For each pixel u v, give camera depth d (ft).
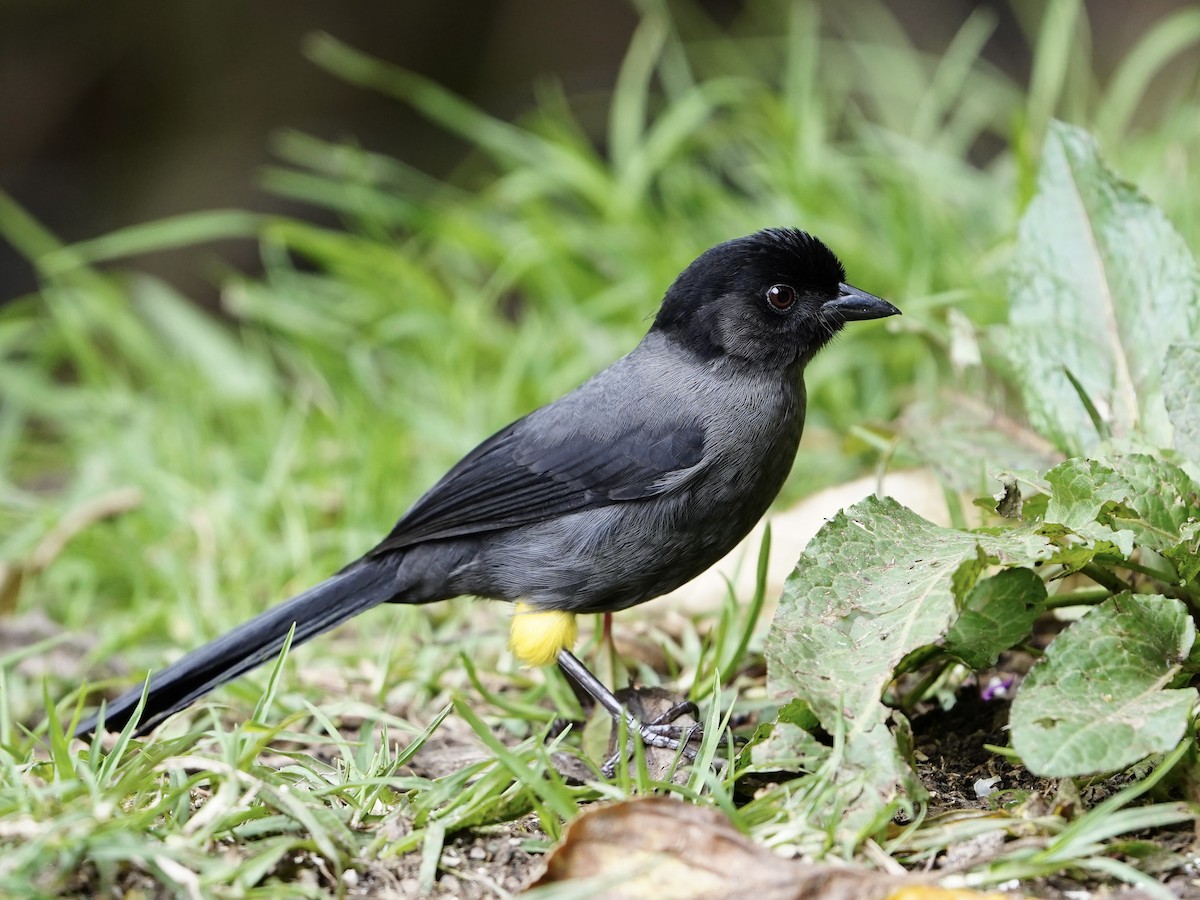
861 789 21.71
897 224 46.14
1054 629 29.78
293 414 46.32
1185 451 25.21
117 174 78.33
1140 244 29.04
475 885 21.39
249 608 38.68
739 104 55.77
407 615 36.35
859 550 24.20
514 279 50.93
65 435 53.26
